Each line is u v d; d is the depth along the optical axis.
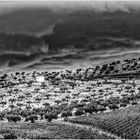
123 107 120.88
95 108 110.75
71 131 69.06
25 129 73.38
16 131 69.62
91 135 63.66
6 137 62.12
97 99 170.88
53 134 64.94
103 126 76.88
